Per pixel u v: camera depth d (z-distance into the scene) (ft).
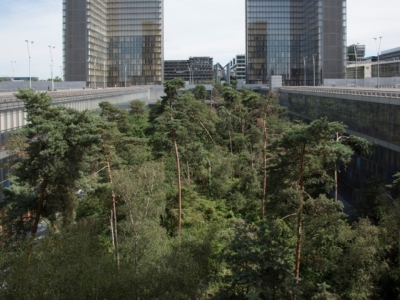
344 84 434.71
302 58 563.48
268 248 79.51
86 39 501.97
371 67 509.76
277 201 84.53
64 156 84.28
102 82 550.36
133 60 565.94
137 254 91.04
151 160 143.64
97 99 227.61
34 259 72.54
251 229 84.07
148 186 107.45
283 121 234.58
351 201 174.09
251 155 170.09
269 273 79.77
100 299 66.95
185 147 155.43
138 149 126.11
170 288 75.41
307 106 283.38
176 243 99.40
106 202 110.32
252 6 566.36
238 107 234.58
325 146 79.00
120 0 563.89
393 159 138.72
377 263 88.33
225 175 161.89
